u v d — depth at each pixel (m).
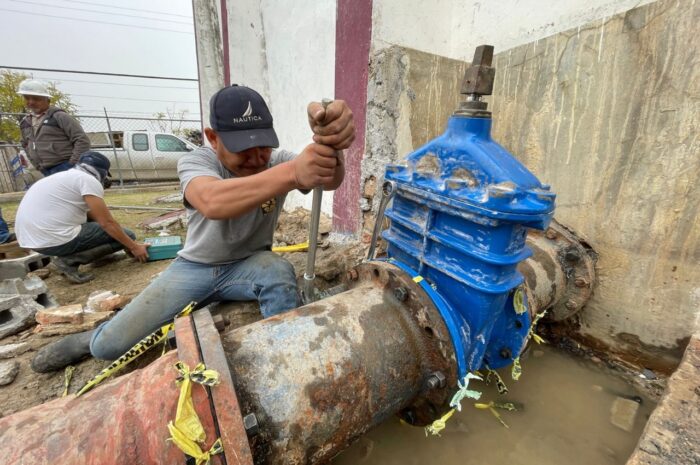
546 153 1.76
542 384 1.50
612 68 1.47
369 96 2.04
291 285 1.52
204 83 4.52
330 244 2.47
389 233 1.27
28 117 3.45
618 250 1.57
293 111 3.18
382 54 1.90
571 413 1.35
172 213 4.29
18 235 2.27
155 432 0.66
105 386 0.77
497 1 1.93
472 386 1.47
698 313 1.38
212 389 0.68
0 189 7.16
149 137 8.22
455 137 1.02
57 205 2.24
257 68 3.62
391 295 1.08
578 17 1.58
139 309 1.44
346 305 1.02
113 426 0.67
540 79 1.74
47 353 1.43
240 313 1.70
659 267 1.46
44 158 3.39
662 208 1.41
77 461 0.63
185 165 1.34
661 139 1.38
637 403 1.39
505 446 1.21
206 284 1.57
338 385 0.85
